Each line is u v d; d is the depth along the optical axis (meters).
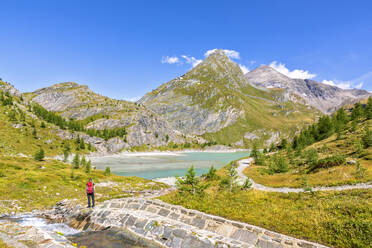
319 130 104.44
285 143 121.94
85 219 19.42
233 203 19.05
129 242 13.80
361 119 88.25
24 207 26.88
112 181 53.25
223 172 60.84
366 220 12.13
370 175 31.08
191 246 12.40
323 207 16.17
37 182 37.66
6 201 27.59
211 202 19.64
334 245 11.34
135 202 20.25
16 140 127.69
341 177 34.16
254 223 14.62
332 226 12.73
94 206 22.03
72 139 172.88
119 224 16.75
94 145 185.12
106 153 189.38
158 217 16.50
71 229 18.47
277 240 11.98
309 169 45.59
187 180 23.77
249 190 26.05
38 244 11.29
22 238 11.90
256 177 51.59
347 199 17.62
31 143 134.12
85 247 12.85
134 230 15.42
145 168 105.69
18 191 31.97
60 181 41.62
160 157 181.62
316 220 13.82
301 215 15.12
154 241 13.73
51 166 65.44
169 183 64.06
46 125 170.38
